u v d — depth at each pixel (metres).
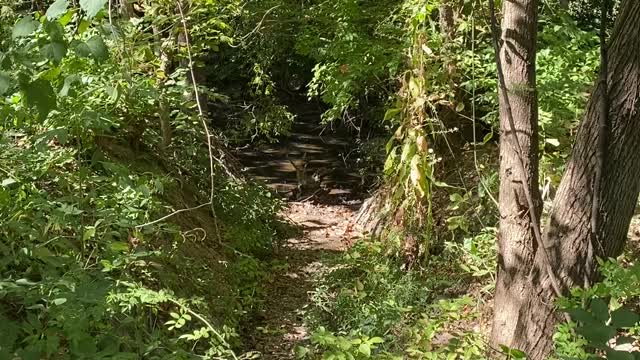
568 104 6.41
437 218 7.38
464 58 6.91
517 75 4.16
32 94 1.93
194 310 5.30
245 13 8.86
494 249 6.09
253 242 8.41
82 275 3.46
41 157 4.61
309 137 16.36
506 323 4.15
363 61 8.46
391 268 7.05
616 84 3.43
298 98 17.45
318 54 9.04
